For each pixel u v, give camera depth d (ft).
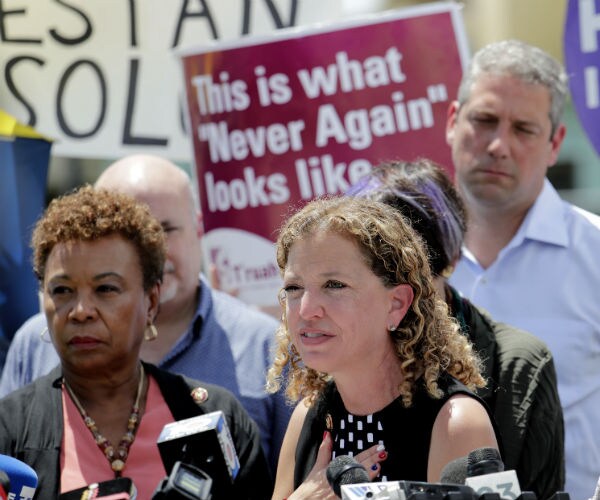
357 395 17.83
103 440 20.86
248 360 27.27
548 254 28.02
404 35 30.32
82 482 20.26
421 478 16.99
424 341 17.76
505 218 28.37
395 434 17.46
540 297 27.84
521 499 12.91
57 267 21.13
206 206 31.50
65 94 33.30
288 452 19.58
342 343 17.08
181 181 28.63
